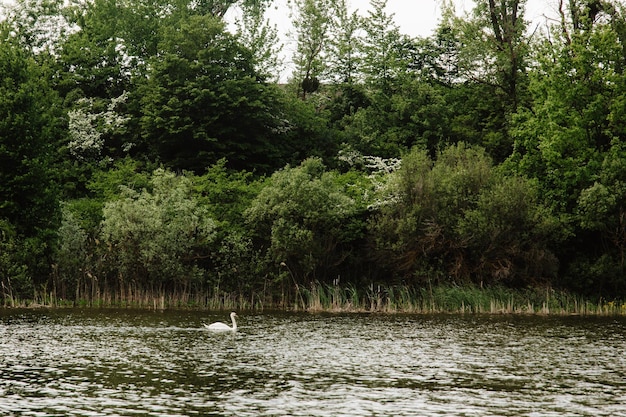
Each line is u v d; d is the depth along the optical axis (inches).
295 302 2261.3
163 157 2970.0
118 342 1462.8
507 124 3002.0
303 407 962.7
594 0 2736.2
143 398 1003.3
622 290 2381.9
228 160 2962.6
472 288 2246.6
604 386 1106.7
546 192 2529.5
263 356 1332.4
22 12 3206.2
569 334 1669.5
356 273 2422.5
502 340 1561.3
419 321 1914.4
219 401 991.0
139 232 2175.2
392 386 1092.5
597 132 2536.9
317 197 2289.6
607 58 2546.8
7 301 2108.8
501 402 1002.7
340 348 1432.1
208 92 2881.4
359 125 3134.8
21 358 1270.9
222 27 3056.1
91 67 3216.0
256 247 2354.8
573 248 2487.7
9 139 2202.3
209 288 2272.4
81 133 2898.6
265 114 3004.4
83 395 1015.6
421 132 3166.8
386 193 2397.9
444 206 2336.4
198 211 2244.1
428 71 3388.3
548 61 2578.7
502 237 2268.7
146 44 3378.4
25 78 2322.8
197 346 1435.8
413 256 2301.9
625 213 2352.4
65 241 2214.6
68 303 2160.4
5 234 2148.1
